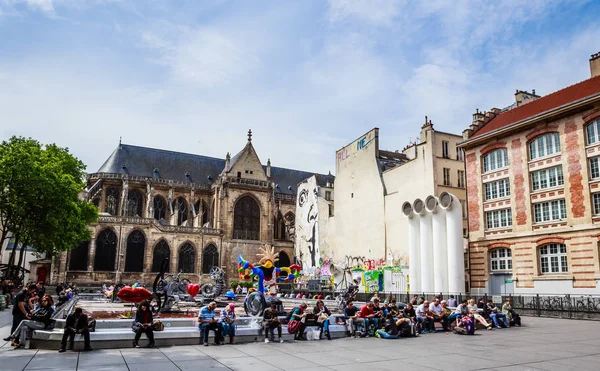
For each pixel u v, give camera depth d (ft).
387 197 166.09
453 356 46.91
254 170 282.15
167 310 91.09
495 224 128.67
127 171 268.62
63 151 176.76
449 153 151.43
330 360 44.21
